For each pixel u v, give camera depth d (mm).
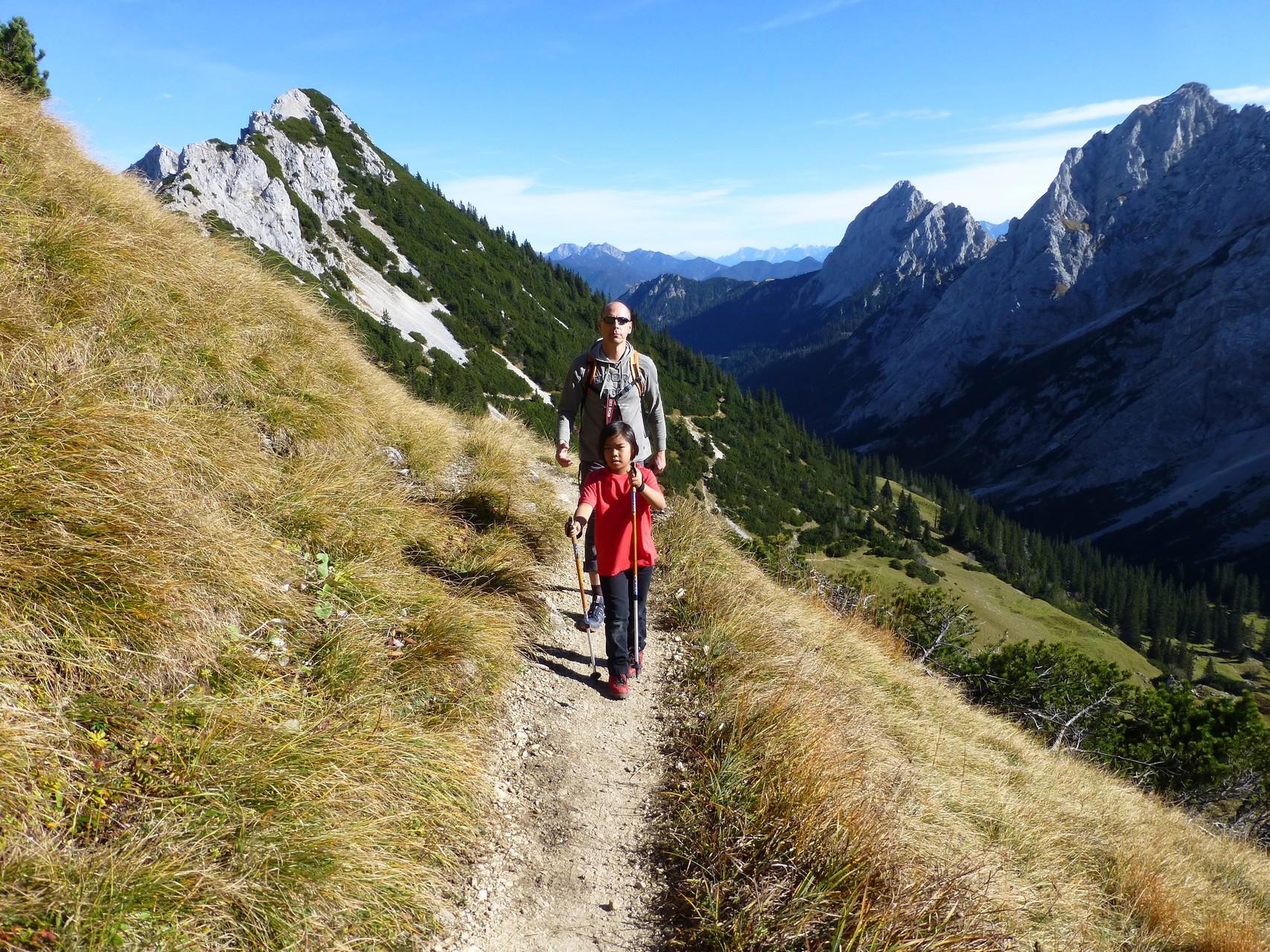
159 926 2008
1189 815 12953
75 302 4434
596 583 5078
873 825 3320
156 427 3682
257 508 4180
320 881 2336
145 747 2498
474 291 100812
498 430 10117
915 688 8648
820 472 123875
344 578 4016
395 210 106750
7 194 4973
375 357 10391
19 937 1814
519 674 4355
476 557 5297
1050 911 4316
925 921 2895
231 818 2385
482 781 3346
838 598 11695
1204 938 5586
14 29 15953
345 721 3057
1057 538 156250
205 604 3139
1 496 2695
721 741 3949
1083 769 10156
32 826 2076
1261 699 85188
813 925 2762
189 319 5301
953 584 93062
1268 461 159250
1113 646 84250
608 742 3984
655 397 4914
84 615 2646
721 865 3084
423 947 2514
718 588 6344
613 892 2998
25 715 2271
